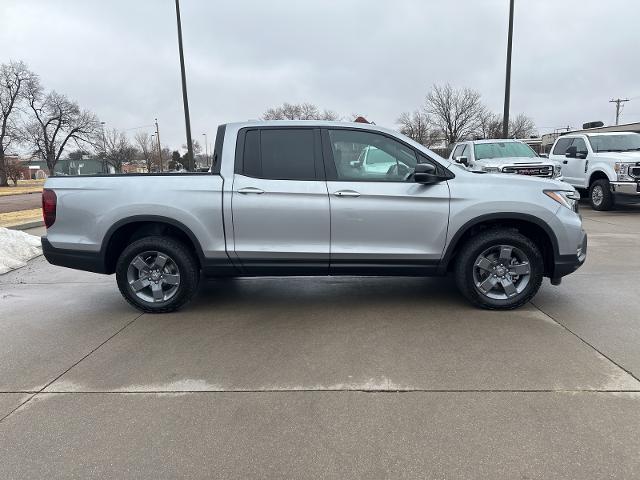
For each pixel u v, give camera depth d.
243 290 5.89
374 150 4.86
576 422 2.89
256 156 4.83
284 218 4.74
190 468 2.56
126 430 2.91
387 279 6.32
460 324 4.53
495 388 3.31
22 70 59.31
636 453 2.60
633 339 4.10
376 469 2.52
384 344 4.10
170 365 3.79
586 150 13.53
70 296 5.85
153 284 4.99
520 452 2.62
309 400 3.21
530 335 4.23
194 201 4.75
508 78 16.50
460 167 4.91
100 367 3.78
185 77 18.22
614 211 13.04
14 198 27.78
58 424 2.99
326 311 5.01
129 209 4.79
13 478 2.50
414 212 4.73
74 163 62.69
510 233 4.74
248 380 3.51
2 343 4.30
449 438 2.76
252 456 2.65
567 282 5.94
